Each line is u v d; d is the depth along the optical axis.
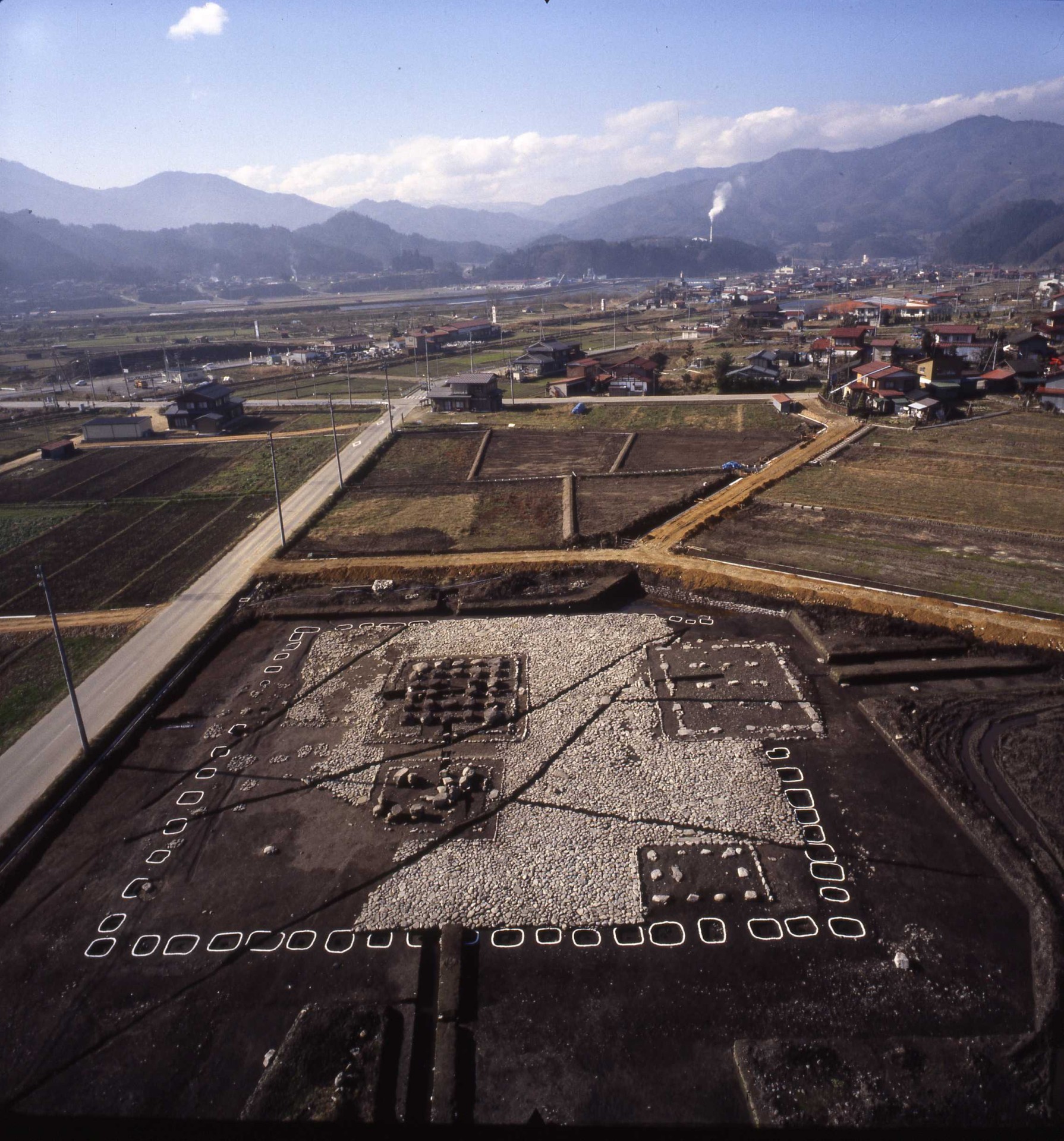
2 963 20.39
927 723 27.86
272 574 42.38
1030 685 29.94
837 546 42.34
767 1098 16.19
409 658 34.12
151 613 38.56
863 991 18.61
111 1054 18.05
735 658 32.88
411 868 22.80
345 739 28.72
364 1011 18.45
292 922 21.25
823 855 22.61
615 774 26.08
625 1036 17.91
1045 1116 15.67
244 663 34.66
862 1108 15.89
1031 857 22.06
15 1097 17.19
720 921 20.66
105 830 24.89
